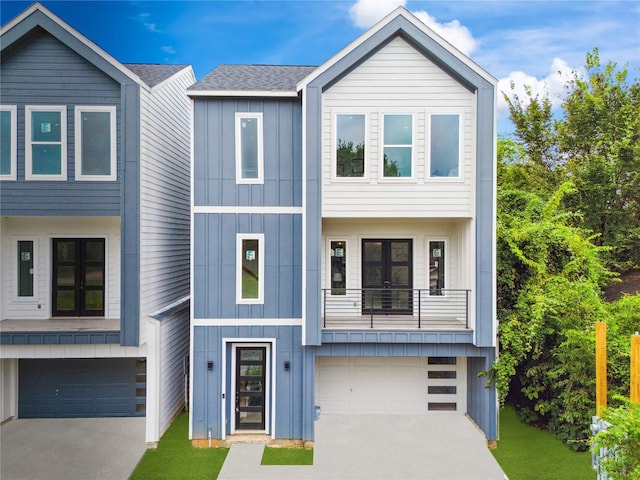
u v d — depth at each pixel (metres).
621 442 5.51
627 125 13.57
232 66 10.68
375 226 10.08
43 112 8.40
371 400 10.25
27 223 9.90
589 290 8.68
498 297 9.53
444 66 8.44
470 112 8.54
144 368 10.37
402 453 8.17
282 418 8.80
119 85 8.46
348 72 8.56
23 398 10.16
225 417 8.84
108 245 9.98
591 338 7.85
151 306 9.21
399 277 10.11
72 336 8.55
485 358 8.68
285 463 7.91
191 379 8.83
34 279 9.90
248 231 8.97
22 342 8.49
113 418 10.22
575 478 7.25
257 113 8.97
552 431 9.00
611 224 13.62
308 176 8.32
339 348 8.68
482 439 8.76
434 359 10.25
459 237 9.61
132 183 8.40
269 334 8.91
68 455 8.27
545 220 9.79
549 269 9.79
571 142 15.01
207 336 8.88
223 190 8.97
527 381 9.41
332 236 10.08
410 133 8.58
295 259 9.00
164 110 10.05
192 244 8.90
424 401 10.22
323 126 8.57
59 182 8.41
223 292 8.92
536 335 8.61
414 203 8.58
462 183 8.57
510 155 14.92
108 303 9.95
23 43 8.34
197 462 8.01
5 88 8.34
